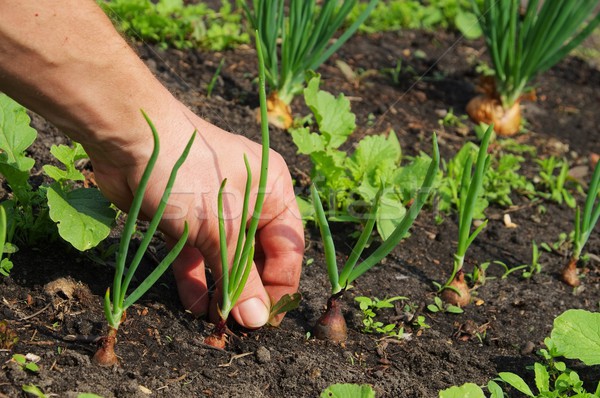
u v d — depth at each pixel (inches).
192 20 47.6
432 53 52.1
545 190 42.5
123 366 31.0
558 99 49.7
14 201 33.2
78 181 36.9
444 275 37.1
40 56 27.3
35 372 30.0
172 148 29.3
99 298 32.8
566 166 42.2
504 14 44.5
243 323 31.9
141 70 28.5
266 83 44.6
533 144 45.6
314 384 31.8
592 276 38.1
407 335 34.3
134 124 28.7
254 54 47.9
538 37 44.3
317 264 36.6
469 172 36.9
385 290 36.0
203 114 42.1
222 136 30.2
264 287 32.2
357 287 35.9
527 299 36.5
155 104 28.8
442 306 35.7
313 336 33.5
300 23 41.8
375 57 50.3
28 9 26.9
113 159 29.3
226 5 49.9
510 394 32.7
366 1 56.6
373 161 38.2
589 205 36.7
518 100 46.0
